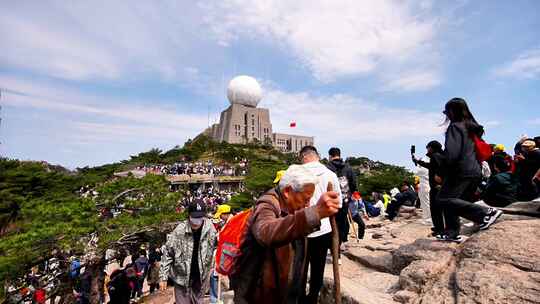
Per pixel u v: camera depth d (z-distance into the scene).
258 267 1.84
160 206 11.04
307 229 1.50
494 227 3.83
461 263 3.35
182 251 4.35
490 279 2.82
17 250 7.17
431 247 4.17
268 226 1.62
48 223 8.36
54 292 8.56
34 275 8.66
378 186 39.00
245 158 71.44
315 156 3.68
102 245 8.62
